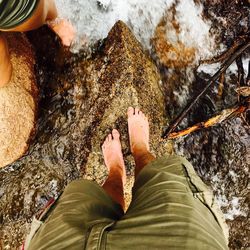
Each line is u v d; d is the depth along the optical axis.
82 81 1.48
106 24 1.52
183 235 0.72
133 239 0.71
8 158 1.39
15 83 1.36
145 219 0.77
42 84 1.53
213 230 0.79
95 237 0.71
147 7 1.53
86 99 1.47
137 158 1.34
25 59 1.44
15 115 1.36
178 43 1.56
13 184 1.51
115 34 1.44
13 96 1.34
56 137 1.49
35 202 1.49
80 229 0.77
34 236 0.87
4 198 1.51
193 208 0.82
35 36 1.51
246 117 1.56
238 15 1.55
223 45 1.59
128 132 1.44
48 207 0.98
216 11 1.56
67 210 0.87
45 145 1.49
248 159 1.58
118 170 1.37
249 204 1.59
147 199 0.87
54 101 1.51
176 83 1.56
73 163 1.49
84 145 1.47
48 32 1.49
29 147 1.48
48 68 1.52
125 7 1.52
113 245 0.69
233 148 1.59
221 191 1.60
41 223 0.91
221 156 1.59
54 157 1.50
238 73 1.54
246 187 1.59
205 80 1.59
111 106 1.43
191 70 1.58
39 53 1.52
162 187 0.90
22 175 1.52
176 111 1.55
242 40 1.51
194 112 1.57
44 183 1.50
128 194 1.46
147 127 1.42
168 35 1.55
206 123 1.48
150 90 1.46
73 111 1.48
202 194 0.92
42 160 1.51
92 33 1.49
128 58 1.41
